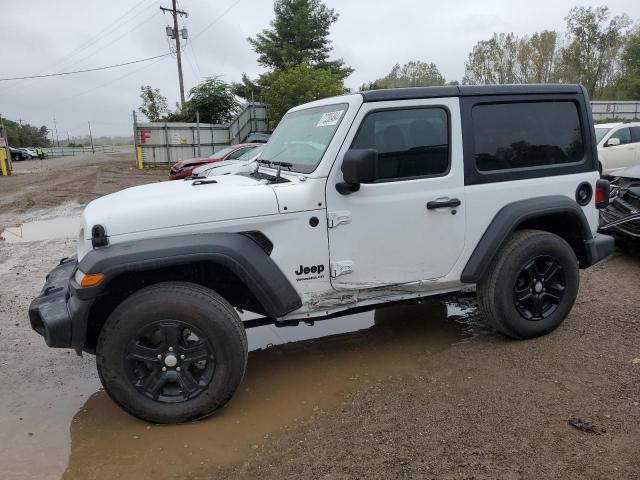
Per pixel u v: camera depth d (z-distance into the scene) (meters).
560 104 4.23
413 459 2.87
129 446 3.13
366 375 3.90
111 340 3.15
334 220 3.54
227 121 35.44
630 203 6.50
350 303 3.76
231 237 3.30
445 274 3.92
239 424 3.32
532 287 4.18
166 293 3.18
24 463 3.00
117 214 3.19
